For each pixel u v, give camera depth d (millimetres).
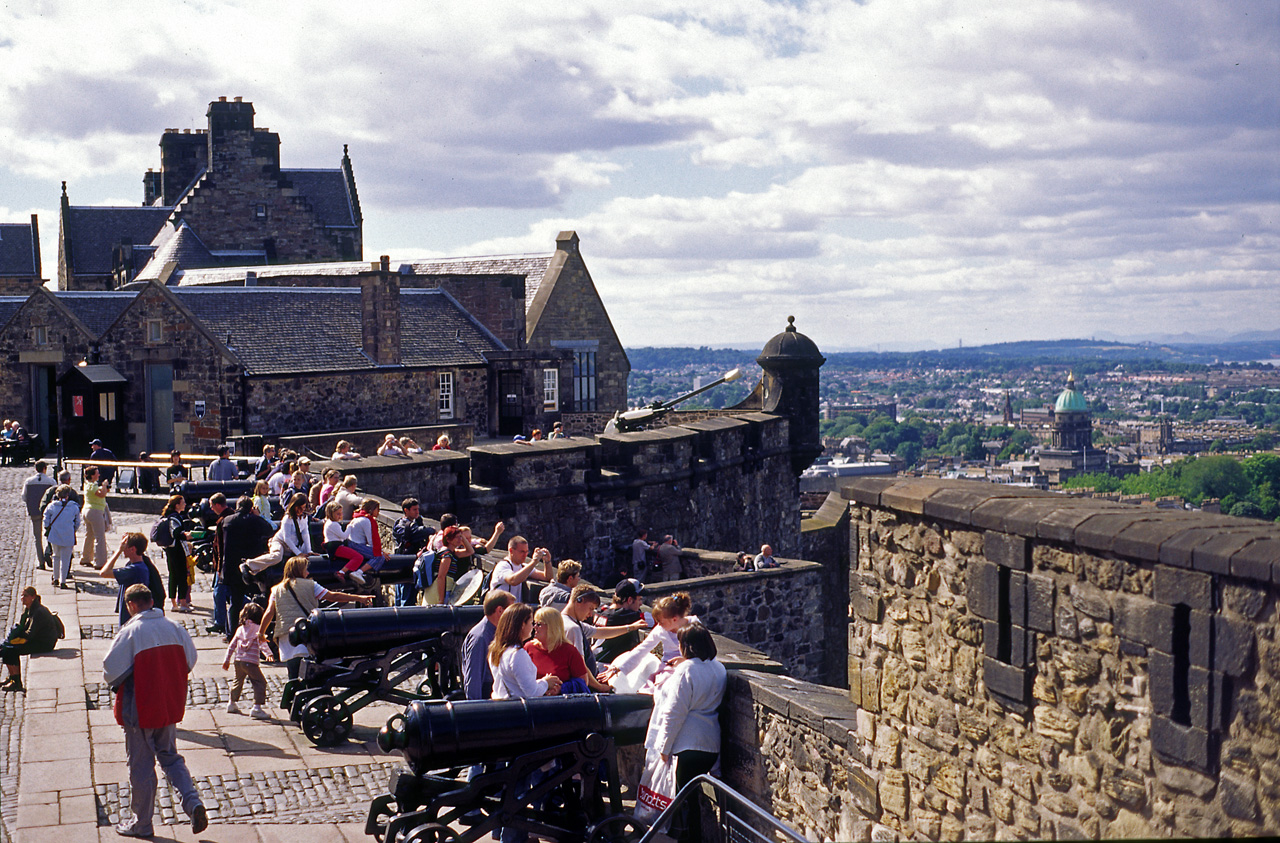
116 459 41375
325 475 20766
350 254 77062
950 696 7199
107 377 40844
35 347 47406
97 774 11508
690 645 9883
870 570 8031
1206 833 5316
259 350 41906
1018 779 6594
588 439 26562
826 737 8594
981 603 6844
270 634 14133
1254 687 5059
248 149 74188
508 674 9953
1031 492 6852
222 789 11445
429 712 9320
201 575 23094
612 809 9805
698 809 9719
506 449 24188
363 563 17438
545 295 59781
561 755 9883
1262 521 5609
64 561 21156
